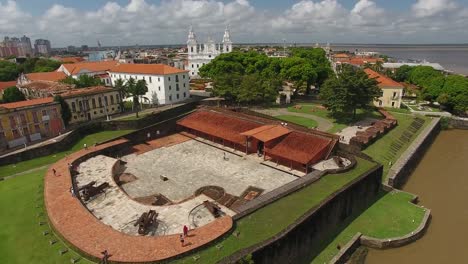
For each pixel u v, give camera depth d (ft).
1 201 141.59
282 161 186.09
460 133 270.87
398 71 449.48
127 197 136.67
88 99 254.27
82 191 139.03
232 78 301.02
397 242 122.93
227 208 127.95
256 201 130.93
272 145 187.93
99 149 188.75
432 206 153.79
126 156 201.05
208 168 183.11
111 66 406.00
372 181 151.74
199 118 241.14
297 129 198.90
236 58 378.32
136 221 119.03
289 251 108.47
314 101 320.09
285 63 336.70
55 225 111.04
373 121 249.14
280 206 125.49
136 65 348.59
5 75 424.46
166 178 168.66
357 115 265.54
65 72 374.02
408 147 212.02
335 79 251.60
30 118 210.38
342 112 261.03
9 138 200.75
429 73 380.78
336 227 132.57
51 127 223.51
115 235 104.06
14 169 180.34
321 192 136.87
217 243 101.35
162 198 149.28
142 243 99.40
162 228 113.70
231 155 201.67
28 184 156.87
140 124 245.86
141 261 91.04
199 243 98.58
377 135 211.41
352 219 138.82
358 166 164.14
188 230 107.34
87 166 167.43
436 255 119.85
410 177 186.50
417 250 122.62
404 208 146.30
